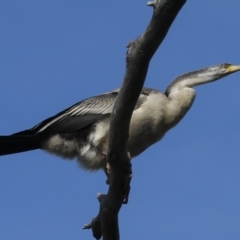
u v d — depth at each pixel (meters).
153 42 8.89
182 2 8.38
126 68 9.29
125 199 10.74
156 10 8.57
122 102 9.58
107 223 10.70
